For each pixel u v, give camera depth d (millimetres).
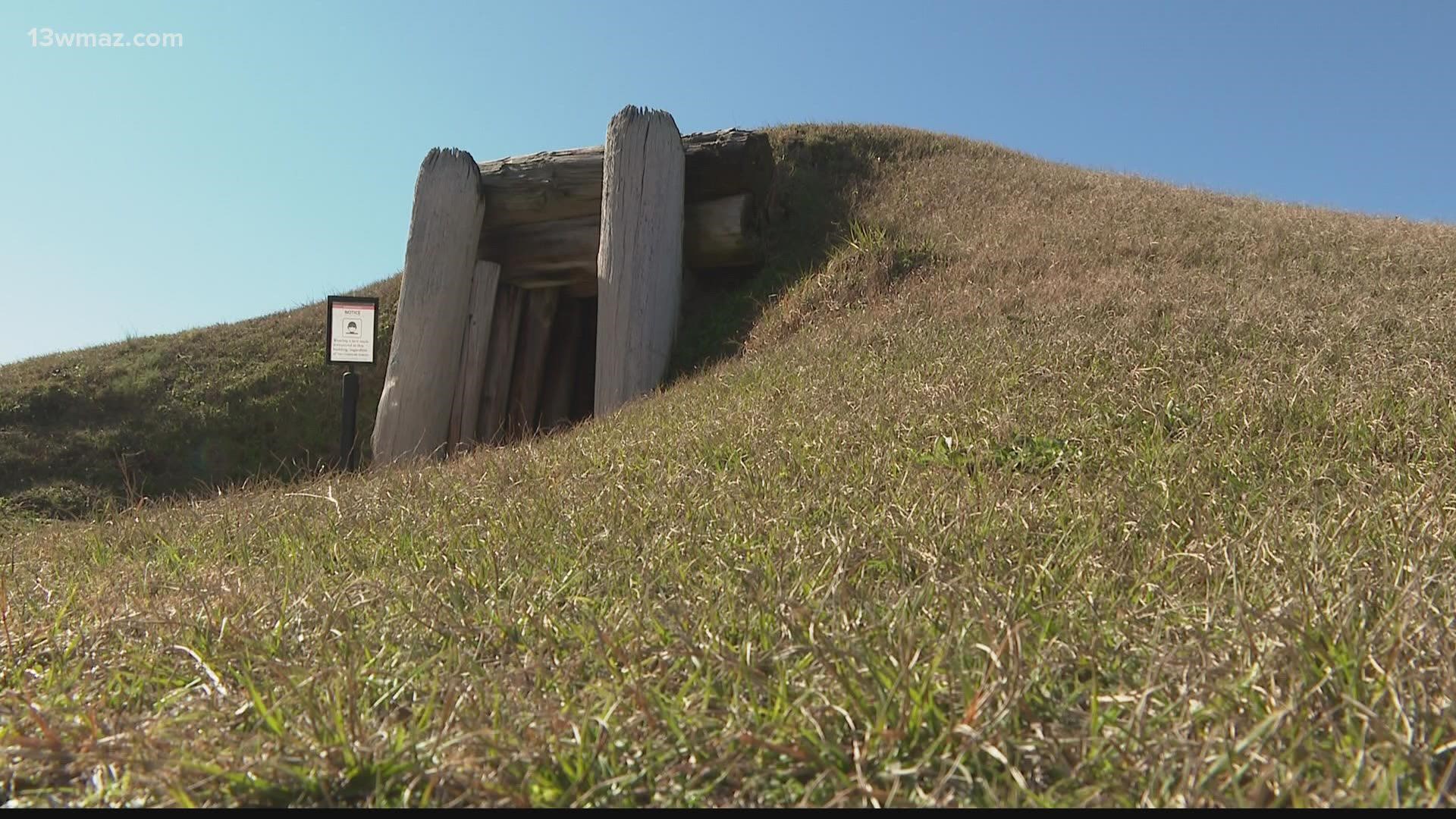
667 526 3840
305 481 7398
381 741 1977
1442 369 5484
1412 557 2846
